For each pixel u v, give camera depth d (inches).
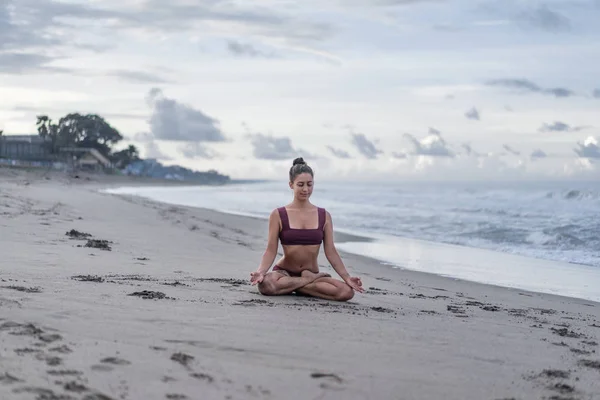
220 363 134.1
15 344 133.4
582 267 535.5
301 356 144.9
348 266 483.8
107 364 125.6
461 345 169.6
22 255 333.1
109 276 275.9
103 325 158.2
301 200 251.8
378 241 739.4
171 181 6190.9
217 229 735.7
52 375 116.5
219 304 206.5
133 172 6264.8
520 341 183.0
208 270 338.3
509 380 138.0
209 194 2532.0
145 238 516.4
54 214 674.8
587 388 135.0
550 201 1656.0
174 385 117.6
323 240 255.3
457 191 2770.7
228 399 113.1
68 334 146.0
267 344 152.9
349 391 122.8
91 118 5910.4
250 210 1374.3
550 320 248.2
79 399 106.8
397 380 132.2
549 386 134.7
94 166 5068.9
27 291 201.3
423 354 155.9
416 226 965.8
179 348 142.6
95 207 896.3
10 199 823.7
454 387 130.3
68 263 315.0
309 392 120.3
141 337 149.7
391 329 183.3
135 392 112.5
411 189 3430.1
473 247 685.3
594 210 1289.4
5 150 4638.3
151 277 284.8
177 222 756.6
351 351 153.0
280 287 239.9
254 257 449.1
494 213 1261.1
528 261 571.2
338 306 225.5
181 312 183.3
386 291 308.2
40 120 4845.0
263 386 121.3
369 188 3939.5
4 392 106.3
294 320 185.6
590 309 327.6
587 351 175.2
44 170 3415.4
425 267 516.4
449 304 269.1
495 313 251.3
